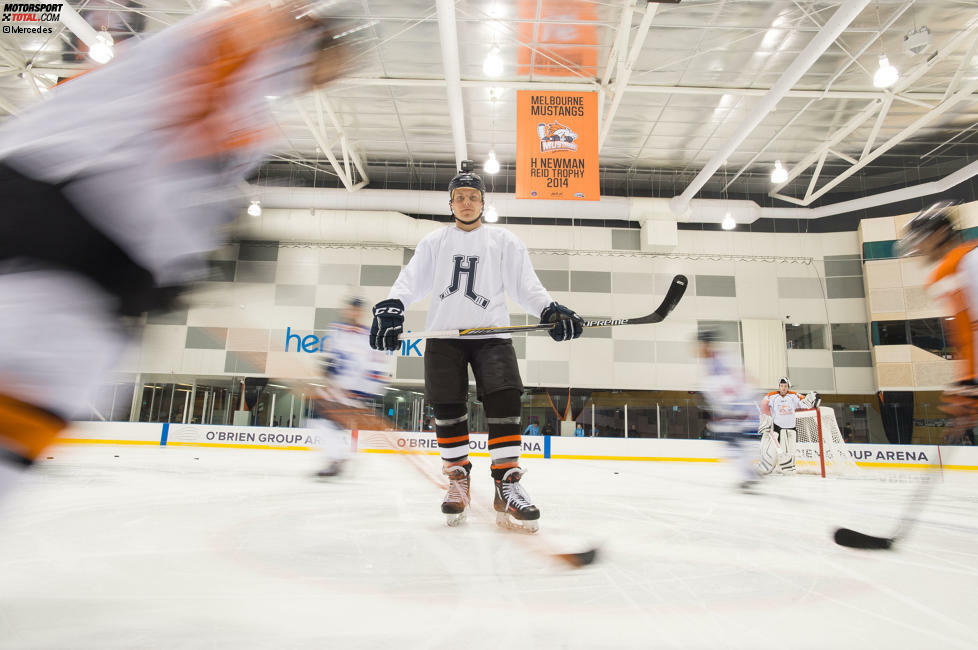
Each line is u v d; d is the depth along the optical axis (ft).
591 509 7.43
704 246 41.32
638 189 43.52
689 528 5.89
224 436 28.27
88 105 1.85
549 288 40.47
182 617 2.75
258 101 1.94
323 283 38.86
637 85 27.50
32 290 1.69
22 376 1.70
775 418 18.81
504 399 5.73
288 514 6.07
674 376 39.37
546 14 25.05
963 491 13.00
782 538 5.38
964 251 5.69
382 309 5.99
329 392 11.80
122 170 1.84
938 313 37.11
